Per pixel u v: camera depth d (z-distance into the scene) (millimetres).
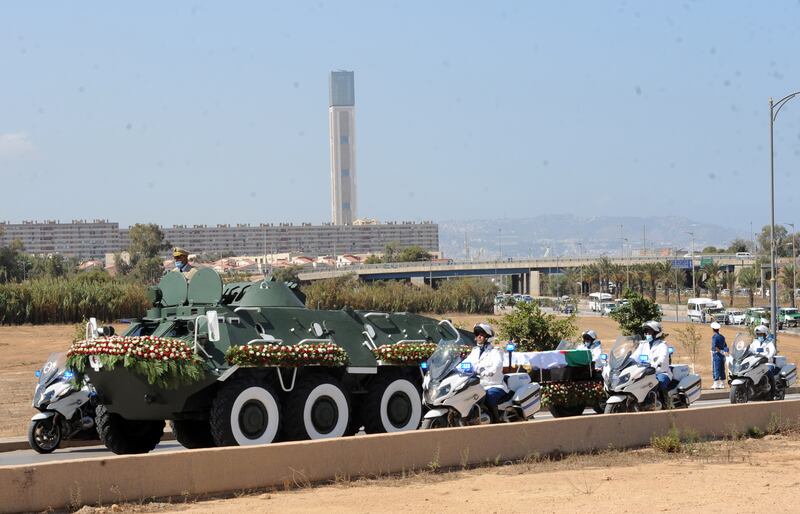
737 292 175625
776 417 19672
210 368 16156
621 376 20516
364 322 18828
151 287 18547
